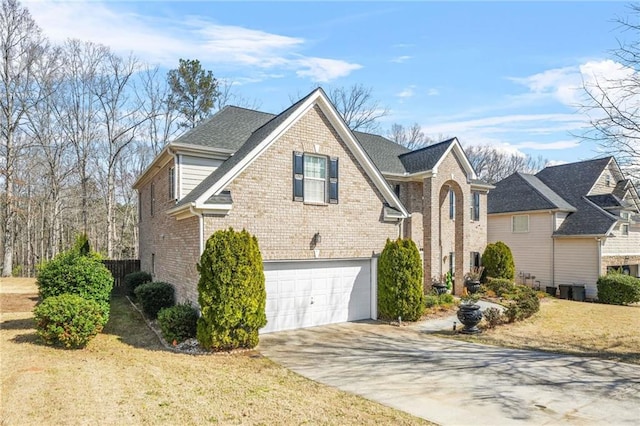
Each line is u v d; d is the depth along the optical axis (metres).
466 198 21.23
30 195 38.56
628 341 12.15
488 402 7.00
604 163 28.72
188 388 7.33
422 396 7.25
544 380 8.28
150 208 20.03
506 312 14.73
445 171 20.36
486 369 9.02
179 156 13.74
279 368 8.94
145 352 10.13
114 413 6.04
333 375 8.46
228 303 10.09
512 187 29.42
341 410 6.50
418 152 21.95
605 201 26.17
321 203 13.40
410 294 14.32
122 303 18.53
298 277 13.16
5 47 28.72
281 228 12.48
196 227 11.62
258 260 10.80
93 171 37.94
